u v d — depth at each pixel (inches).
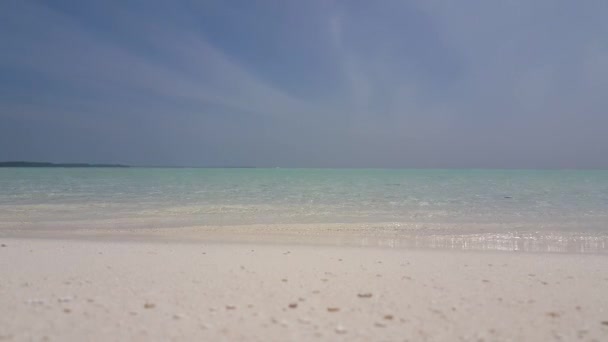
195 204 799.1
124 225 556.1
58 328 165.6
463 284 249.3
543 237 474.3
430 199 906.1
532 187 1301.7
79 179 1765.5
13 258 324.5
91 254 346.3
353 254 357.7
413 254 360.5
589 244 434.9
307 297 217.6
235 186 1348.4
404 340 159.0
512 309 200.2
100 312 187.6
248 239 459.5
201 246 398.9
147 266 296.0
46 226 544.4
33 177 1943.9
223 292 225.8
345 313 191.2
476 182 1660.9
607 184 1473.9
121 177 2049.7
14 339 152.6
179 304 202.2
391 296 221.1
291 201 864.3
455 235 487.2
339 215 658.2
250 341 155.7
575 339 163.2
